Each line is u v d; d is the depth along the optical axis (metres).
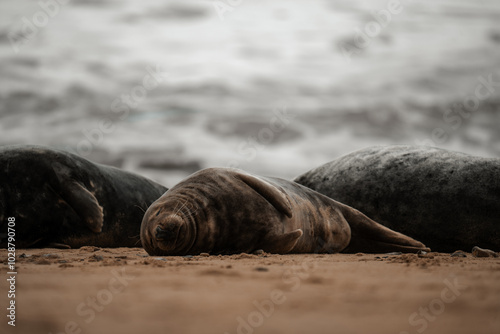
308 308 10.53
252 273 16.58
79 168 35.94
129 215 38.56
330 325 8.80
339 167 37.72
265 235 26.77
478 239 34.00
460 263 21.22
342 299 11.57
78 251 31.58
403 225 35.06
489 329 8.50
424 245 31.77
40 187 34.62
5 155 34.84
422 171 35.25
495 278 15.31
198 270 17.83
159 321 9.14
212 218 26.33
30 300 11.54
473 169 34.47
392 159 36.34
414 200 34.88
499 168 34.28
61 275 16.62
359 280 14.84
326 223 30.52
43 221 34.66
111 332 8.24
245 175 27.66
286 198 28.22
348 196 36.53
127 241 38.62
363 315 9.80
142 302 11.19
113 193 37.88
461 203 34.03
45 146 36.16
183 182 27.72
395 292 12.58
